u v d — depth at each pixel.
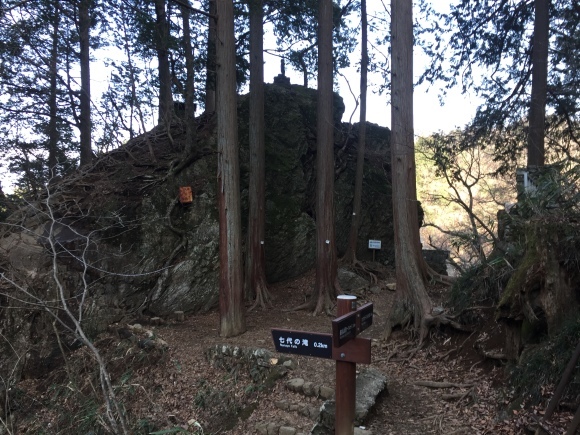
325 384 5.64
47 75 12.23
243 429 5.31
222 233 7.93
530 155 9.30
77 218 8.95
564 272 4.31
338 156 14.05
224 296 7.89
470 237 7.07
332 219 9.98
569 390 3.63
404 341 6.93
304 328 8.42
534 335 4.56
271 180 11.91
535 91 9.34
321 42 9.95
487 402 4.59
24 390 6.73
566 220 4.47
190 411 6.06
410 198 7.35
